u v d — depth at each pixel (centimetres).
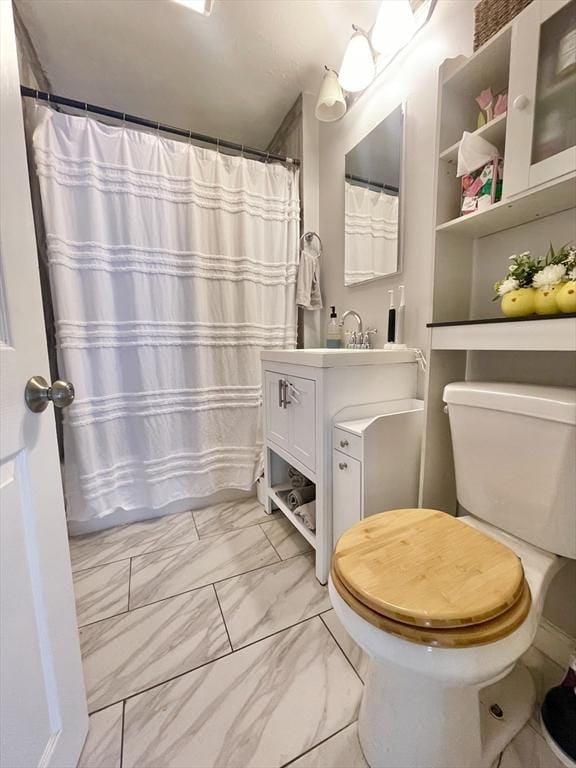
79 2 135
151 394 168
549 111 80
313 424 125
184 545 153
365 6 138
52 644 65
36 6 137
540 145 81
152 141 157
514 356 106
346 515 117
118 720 82
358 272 168
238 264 180
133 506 172
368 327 167
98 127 147
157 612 115
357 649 101
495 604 60
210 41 155
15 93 61
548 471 80
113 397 161
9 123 59
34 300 64
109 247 154
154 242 161
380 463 111
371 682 75
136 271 158
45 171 137
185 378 176
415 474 121
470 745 69
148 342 164
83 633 107
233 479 192
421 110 130
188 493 182
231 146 177
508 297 87
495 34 87
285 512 157
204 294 175
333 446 120
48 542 65
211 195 172
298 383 134
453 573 68
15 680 54
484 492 95
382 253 153
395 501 117
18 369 58
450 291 112
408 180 138
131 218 154
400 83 139
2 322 56
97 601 121
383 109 148
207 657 99
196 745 77
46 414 67
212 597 122
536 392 84
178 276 168
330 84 151
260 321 189
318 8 139
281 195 188
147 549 150
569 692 80
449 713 66
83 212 147
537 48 78
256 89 186
